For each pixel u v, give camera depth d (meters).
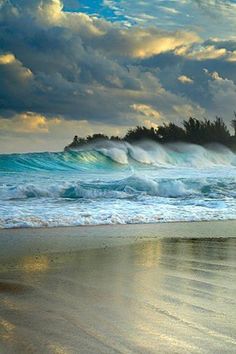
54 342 3.80
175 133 54.16
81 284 5.95
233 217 14.20
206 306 4.91
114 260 7.59
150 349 3.65
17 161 32.72
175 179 22.44
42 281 6.11
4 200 17.64
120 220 12.92
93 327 4.20
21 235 10.23
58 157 35.00
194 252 8.42
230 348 3.67
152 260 7.61
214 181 22.56
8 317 4.50
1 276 6.41
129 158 40.66
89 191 19.62
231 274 6.55
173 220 13.40
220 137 55.72
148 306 4.91
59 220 12.39
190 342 3.80
